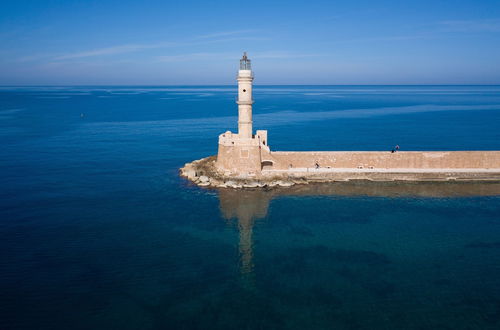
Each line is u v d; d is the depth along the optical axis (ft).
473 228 155.43
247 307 104.53
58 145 332.19
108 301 106.52
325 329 96.17
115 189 204.33
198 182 212.84
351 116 583.99
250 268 124.36
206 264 126.62
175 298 108.27
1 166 253.44
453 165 220.02
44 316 99.86
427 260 129.49
